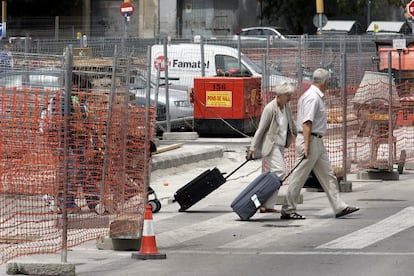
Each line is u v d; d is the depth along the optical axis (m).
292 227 32.19
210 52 66.50
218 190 41.56
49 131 26.11
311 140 33.19
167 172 46.16
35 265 24.73
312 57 68.19
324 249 27.97
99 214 27.94
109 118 27.91
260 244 29.11
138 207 28.70
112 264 26.23
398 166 46.47
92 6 137.25
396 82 54.94
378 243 28.73
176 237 30.73
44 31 133.25
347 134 43.94
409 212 35.00
